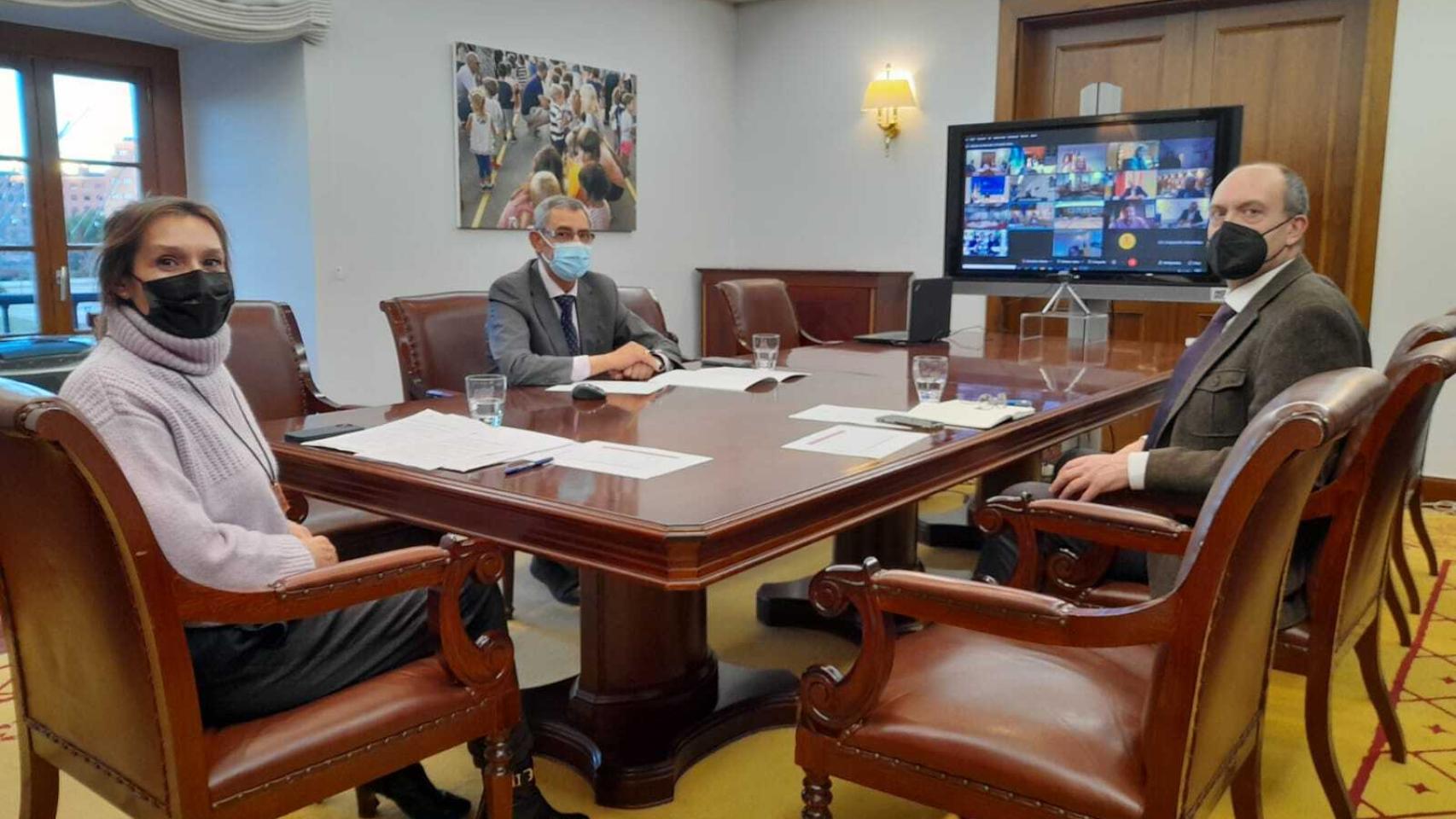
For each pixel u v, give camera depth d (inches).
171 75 178.2
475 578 57.1
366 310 176.6
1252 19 182.7
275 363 110.8
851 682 52.5
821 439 72.8
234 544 53.7
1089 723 50.6
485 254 195.2
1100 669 56.9
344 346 173.9
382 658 58.0
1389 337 172.4
